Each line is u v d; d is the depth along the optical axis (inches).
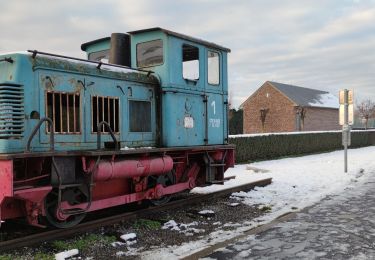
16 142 233.6
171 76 321.1
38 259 206.7
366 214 321.7
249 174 572.1
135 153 278.4
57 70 253.8
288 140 949.2
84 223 260.7
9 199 218.7
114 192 289.0
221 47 378.6
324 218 307.9
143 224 277.9
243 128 1873.8
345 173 583.5
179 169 343.6
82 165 252.2
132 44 336.8
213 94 370.3
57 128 253.0
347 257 217.9
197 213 316.2
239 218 310.0
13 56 237.8
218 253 223.5
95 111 276.1
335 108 1904.5
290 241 246.7
